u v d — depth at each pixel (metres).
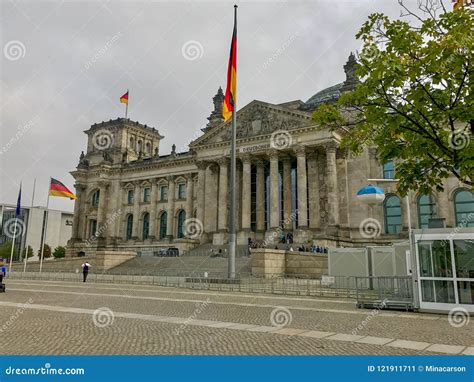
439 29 17.05
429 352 12.28
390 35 17.44
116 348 12.38
